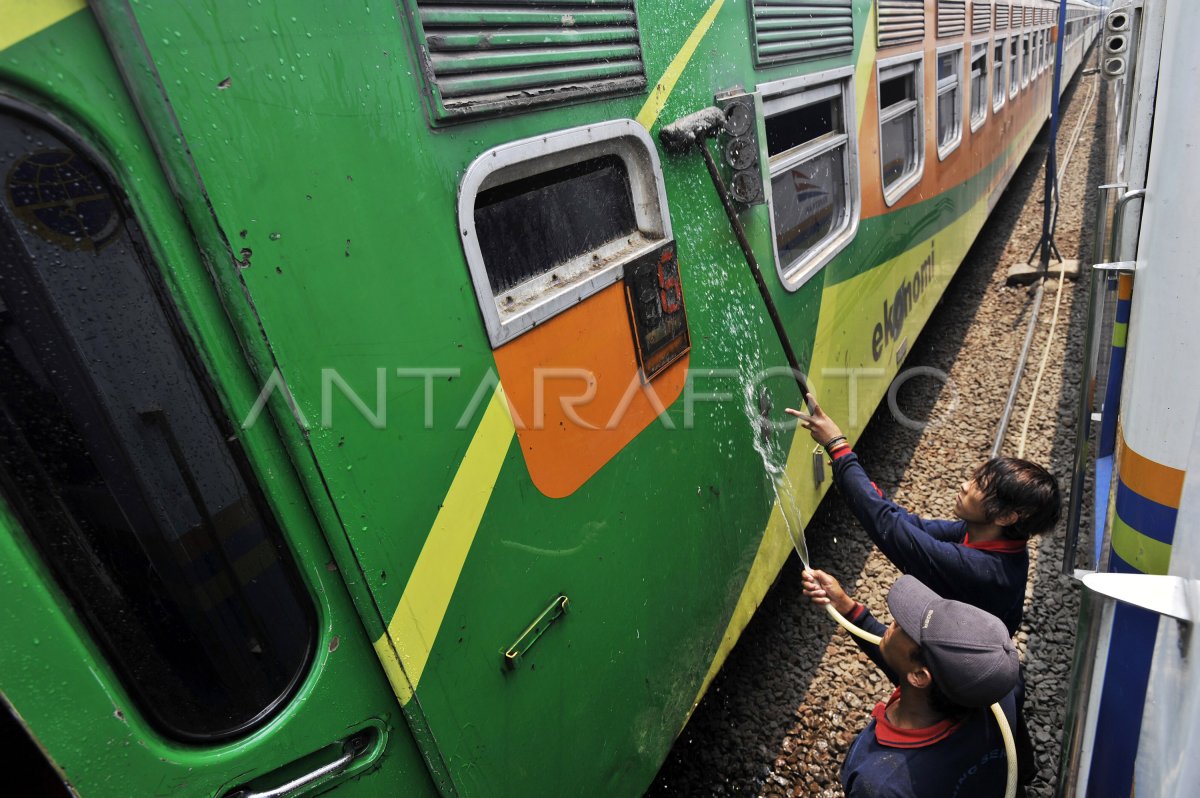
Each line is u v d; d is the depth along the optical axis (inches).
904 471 175.8
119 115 38.8
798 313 121.6
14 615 38.3
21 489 39.4
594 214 75.9
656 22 80.2
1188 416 54.2
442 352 55.7
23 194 37.8
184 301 41.8
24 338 39.2
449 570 57.3
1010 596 79.5
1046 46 430.6
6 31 35.2
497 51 59.5
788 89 110.7
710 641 98.1
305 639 50.0
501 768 63.0
